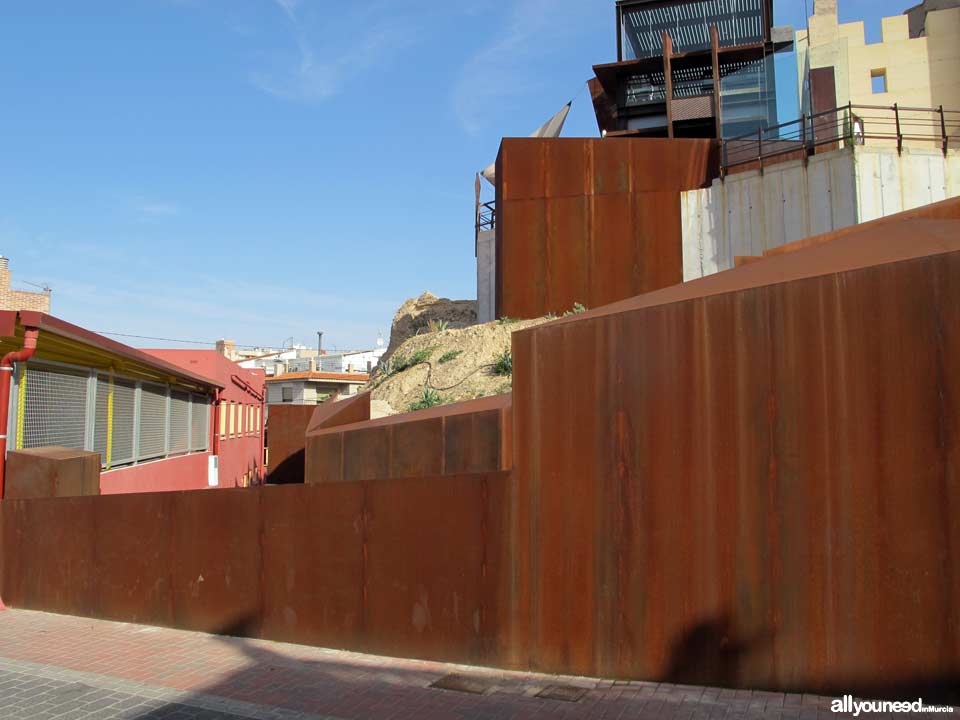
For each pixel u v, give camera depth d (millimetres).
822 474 5062
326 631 7566
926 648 4605
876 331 4934
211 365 24000
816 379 5137
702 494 5559
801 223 18766
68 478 10031
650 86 27766
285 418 23391
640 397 5910
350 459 11359
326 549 7648
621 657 5852
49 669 6750
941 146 18547
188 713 5555
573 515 6184
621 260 21062
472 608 6652
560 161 21688
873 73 29500
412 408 19750
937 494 4625
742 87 21609
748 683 5246
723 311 5570
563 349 6355
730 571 5391
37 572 9594
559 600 6199
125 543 8977
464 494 6777
